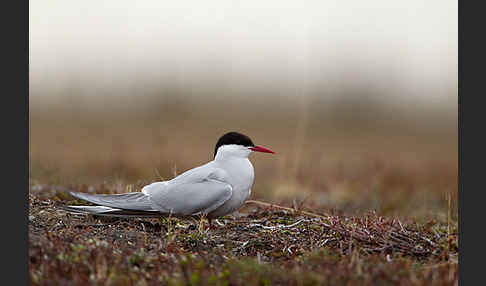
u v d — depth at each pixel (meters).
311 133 28.77
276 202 11.50
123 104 36.34
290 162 16.67
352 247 8.30
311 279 6.69
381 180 16.81
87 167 17.03
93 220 9.14
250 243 8.54
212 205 9.09
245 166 9.49
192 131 28.33
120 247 7.93
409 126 33.09
